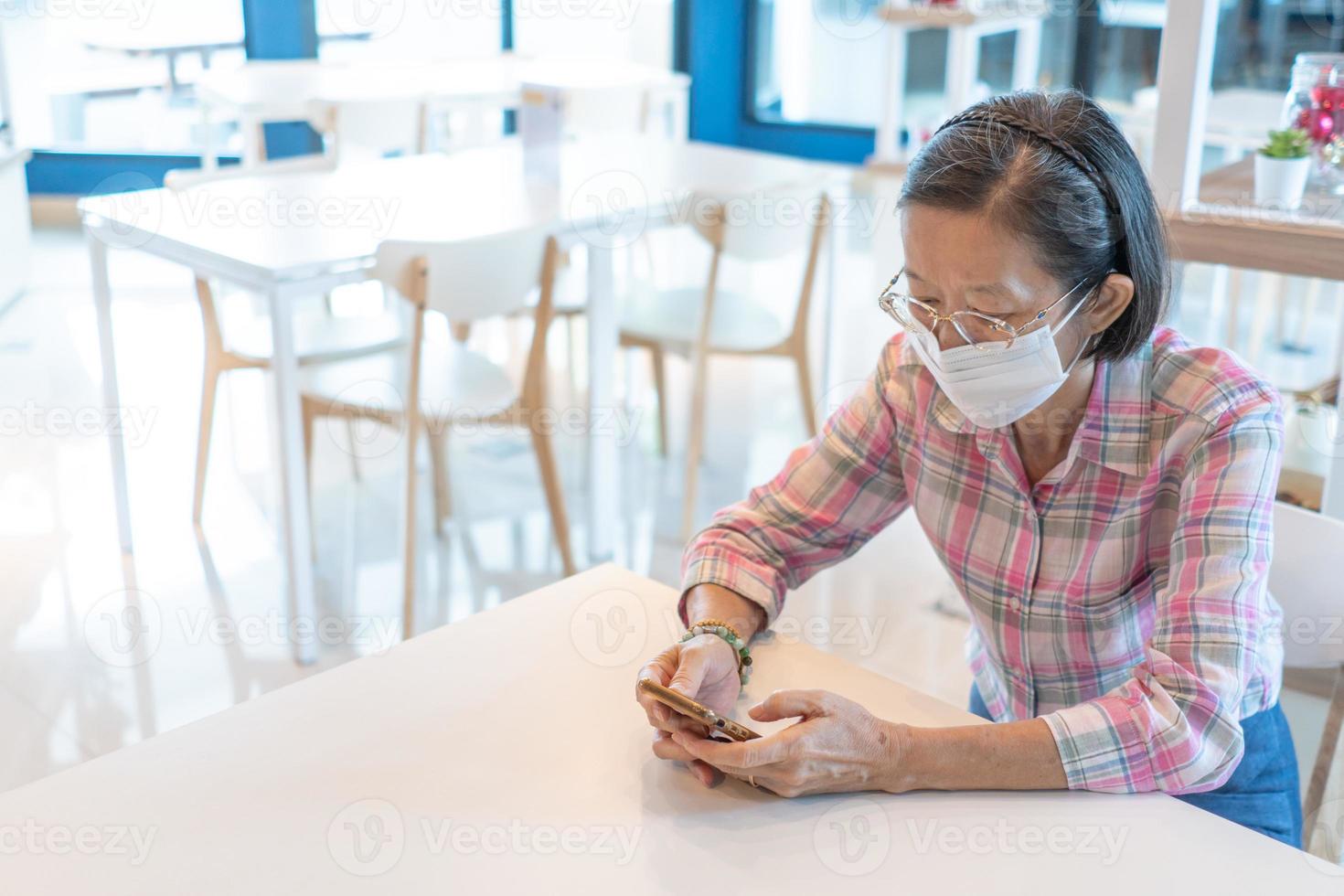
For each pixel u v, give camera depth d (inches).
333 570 112.0
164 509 123.5
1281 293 162.2
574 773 41.2
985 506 48.5
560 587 54.2
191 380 158.1
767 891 35.9
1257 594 41.8
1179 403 43.9
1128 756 40.4
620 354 174.6
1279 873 36.9
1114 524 45.9
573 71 191.6
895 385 50.2
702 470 136.6
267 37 235.8
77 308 183.0
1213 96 171.6
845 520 52.6
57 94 231.5
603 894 35.6
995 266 39.3
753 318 126.6
